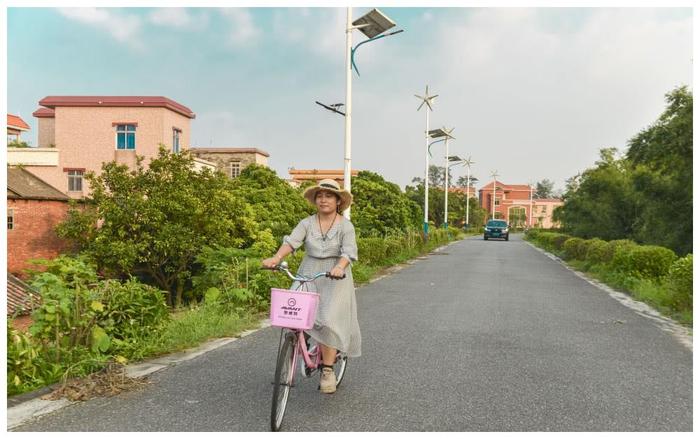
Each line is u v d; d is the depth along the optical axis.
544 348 7.05
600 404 4.88
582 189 38.16
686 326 8.86
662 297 11.09
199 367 5.92
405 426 4.29
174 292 19.34
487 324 8.67
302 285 4.61
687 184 22.41
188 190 17.97
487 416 4.53
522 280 15.65
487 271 18.39
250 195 22.91
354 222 27.48
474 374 5.74
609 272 16.27
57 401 4.73
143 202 17.55
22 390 4.93
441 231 42.19
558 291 13.24
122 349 6.11
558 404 4.85
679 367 6.22
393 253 22.00
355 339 4.89
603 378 5.70
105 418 4.38
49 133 34.97
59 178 28.23
